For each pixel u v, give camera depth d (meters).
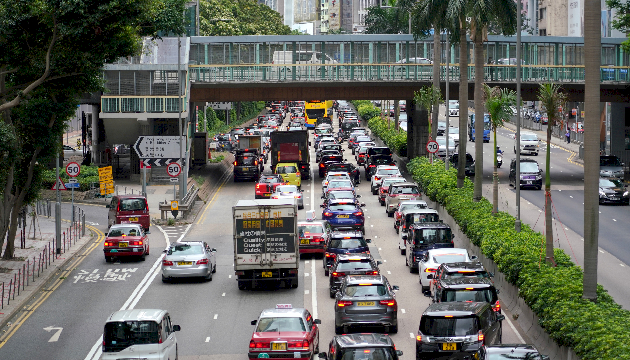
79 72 53.28
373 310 40.44
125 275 58.78
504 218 61.84
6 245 66.12
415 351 37.44
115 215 77.25
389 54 114.56
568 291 38.19
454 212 70.75
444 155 124.19
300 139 114.56
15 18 48.72
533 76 114.25
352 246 56.28
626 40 112.25
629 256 61.00
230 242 72.50
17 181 63.38
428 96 105.56
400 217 72.50
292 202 51.78
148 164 90.56
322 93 111.94
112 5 47.78
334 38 113.31
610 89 111.25
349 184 88.62
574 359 33.03
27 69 52.56
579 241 67.19
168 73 105.81
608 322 32.50
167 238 75.12
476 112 74.50
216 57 113.00
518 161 59.19
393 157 141.38
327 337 41.19
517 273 46.31
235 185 113.50
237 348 39.41
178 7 92.31
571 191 99.19
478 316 33.47
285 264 51.53
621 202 88.75
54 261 63.50
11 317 46.62
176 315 46.47
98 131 132.12
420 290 51.47
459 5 75.12
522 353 28.84
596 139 37.62
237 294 52.03
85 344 40.62
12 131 57.00
